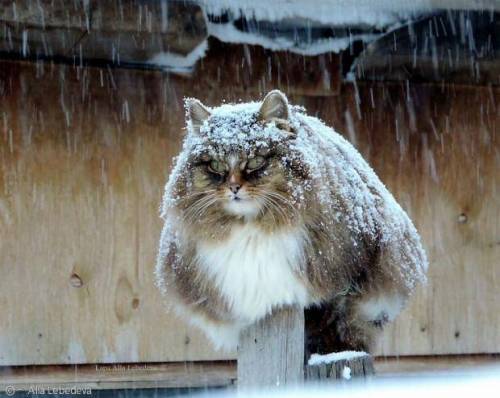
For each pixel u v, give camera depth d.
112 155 16.31
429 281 17.05
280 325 10.41
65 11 14.29
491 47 15.57
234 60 15.98
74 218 16.23
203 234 11.67
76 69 16.27
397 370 16.95
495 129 17.22
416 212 16.95
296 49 15.98
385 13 15.37
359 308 11.99
